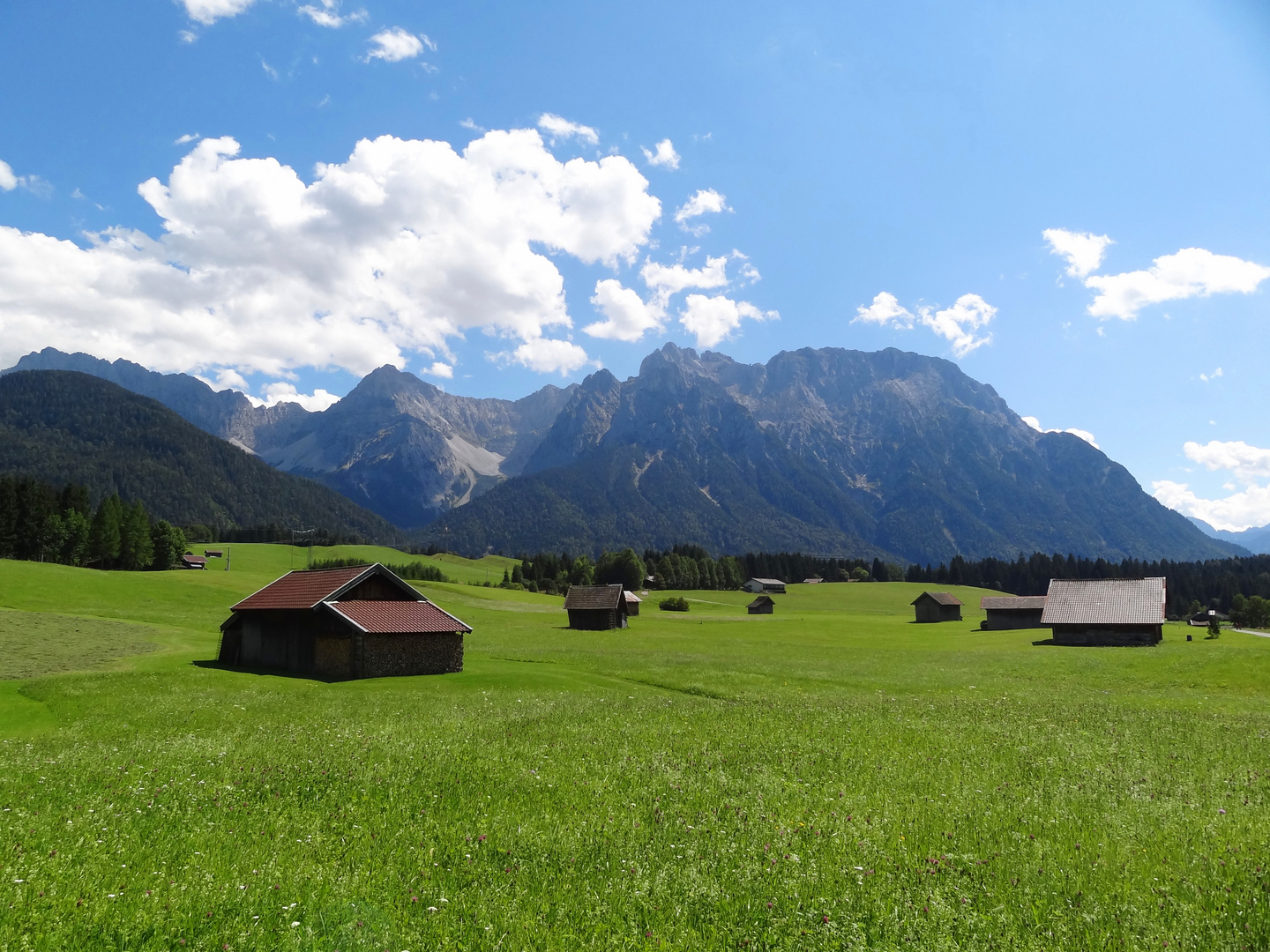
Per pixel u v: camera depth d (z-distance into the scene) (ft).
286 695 119.65
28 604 278.87
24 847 31.78
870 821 38.93
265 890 27.20
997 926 25.02
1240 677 153.48
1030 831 37.45
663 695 126.93
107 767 53.67
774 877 29.71
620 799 43.73
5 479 486.38
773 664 188.55
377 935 23.45
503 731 73.97
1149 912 26.37
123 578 363.35
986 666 191.31
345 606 158.20
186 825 36.94
